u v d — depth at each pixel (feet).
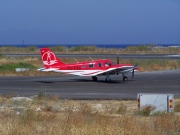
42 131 85.05
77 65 300.20
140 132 81.30
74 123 90.58
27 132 84.07
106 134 79.61
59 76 343.26
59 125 89.51
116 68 294.87
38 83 283.38
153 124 96.89
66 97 206.49
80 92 230.48
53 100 188.44
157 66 435.94
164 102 146.82
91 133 79.87
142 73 370.73
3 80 305.94
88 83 285.23
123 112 144.97
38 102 177.17
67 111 138.82
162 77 329.72
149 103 147.02
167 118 108.88
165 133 81.71
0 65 411.54
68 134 80.89
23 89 245.24
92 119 99.45
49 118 112.06
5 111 133.59
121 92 230.27
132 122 97.14
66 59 536.42
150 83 281.95
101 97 207.21
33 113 112.88
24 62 478.18
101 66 300.61
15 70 385.70
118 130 80.64
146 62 468.75
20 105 162.81
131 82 290.76
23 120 98.48
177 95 216.33
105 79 313.12
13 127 86.53
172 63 460.96
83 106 156.15
